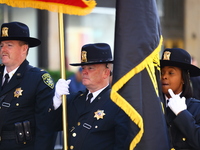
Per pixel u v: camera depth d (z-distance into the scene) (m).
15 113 12.23
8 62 12.49
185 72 11.32
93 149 11.26
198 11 37.06
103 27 40.78
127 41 9.88
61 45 11.59
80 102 11.96
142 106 10.04
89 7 12.05
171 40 36.75
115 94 9.83
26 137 12.20
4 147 12.19
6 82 12.61
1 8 28.81
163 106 10.69
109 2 19.98
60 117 12.03
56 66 33.88
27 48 12.88
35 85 12.40
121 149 10.82
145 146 9.98
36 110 12.35
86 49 11.88
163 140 10.14
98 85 11.77
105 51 11.91
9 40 12.55
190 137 10.42
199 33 37.19
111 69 12.01
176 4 36.81
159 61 10.83
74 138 11.50
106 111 11.46
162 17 36.53
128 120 10.75
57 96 11.63
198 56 37.28
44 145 12.01
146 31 10.04
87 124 11.48
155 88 10.26
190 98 11.32
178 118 10.52
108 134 11.36
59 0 11.71
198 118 10.84
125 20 9.94
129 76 9.79
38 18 32.44
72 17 39.66
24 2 11.92
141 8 10.06
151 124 10.05
